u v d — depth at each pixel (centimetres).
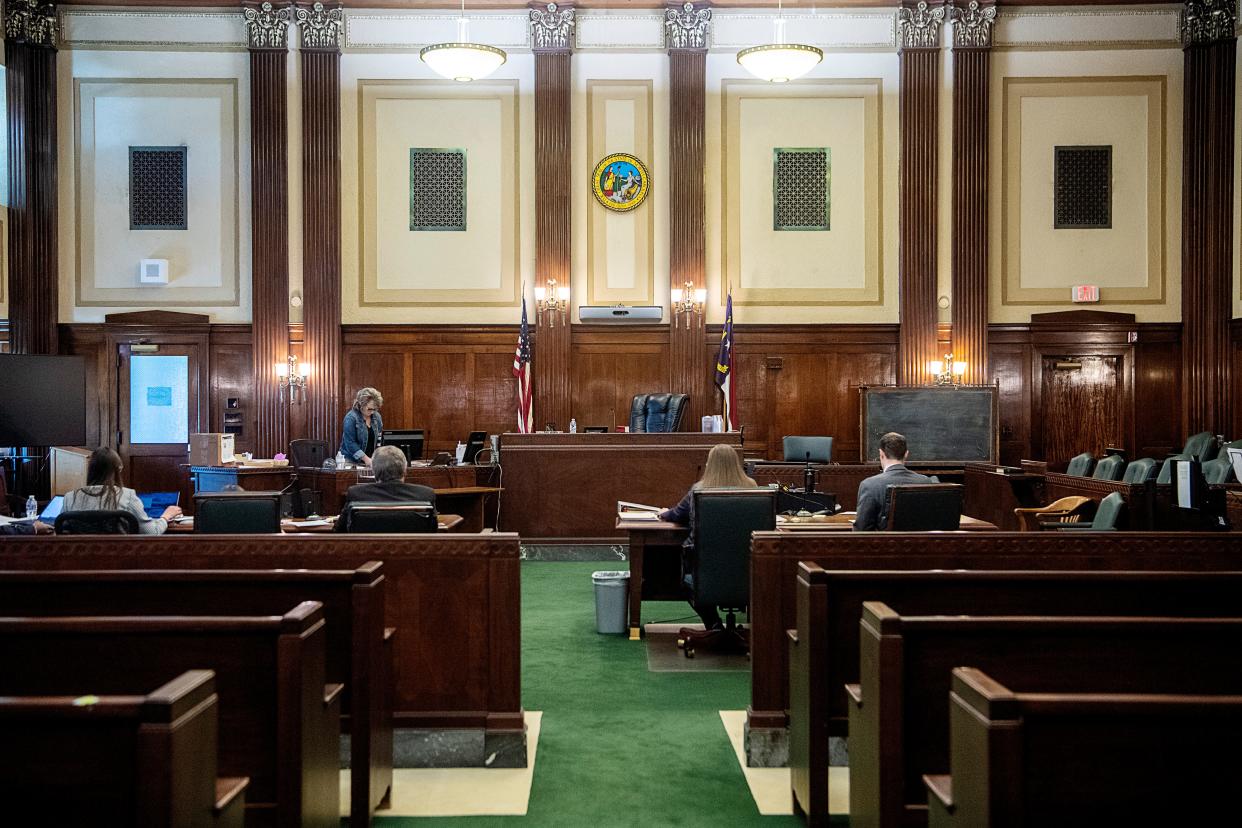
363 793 345
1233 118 1257
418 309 1297
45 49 1268
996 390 1224
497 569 424
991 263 1302
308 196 1269
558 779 410
